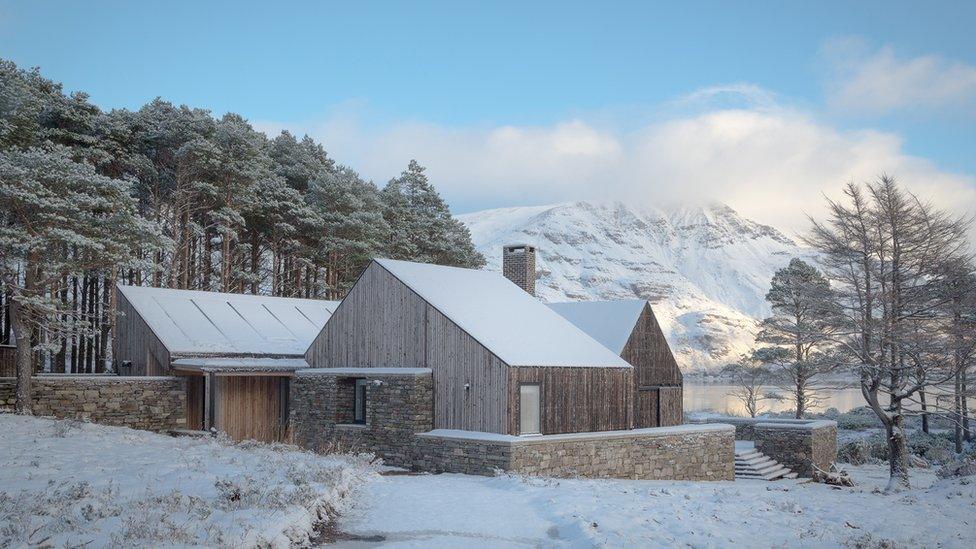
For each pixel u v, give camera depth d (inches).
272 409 1114.7
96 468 529.7
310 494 438.6
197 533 341.4
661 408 1211.9
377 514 481.1
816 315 1138.7
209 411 1026.7
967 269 1059.3
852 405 3503.9
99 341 1519.4
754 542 445.1
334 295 1830.7
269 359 1089.4
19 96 1228.5
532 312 1012.5
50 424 789.9
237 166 1637.6
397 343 939.3
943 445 1577.3
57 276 927.7
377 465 784.9
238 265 1740.9
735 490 680.4
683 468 989.2
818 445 1202.6
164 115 1641.2
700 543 428.1
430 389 883.4
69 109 1428.4
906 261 1077.8
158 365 1081.4
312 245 1875.0
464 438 807.1
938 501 673.6
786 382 1747.0
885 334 1064.2
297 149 2009.1
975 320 1068.5
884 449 1512.1
